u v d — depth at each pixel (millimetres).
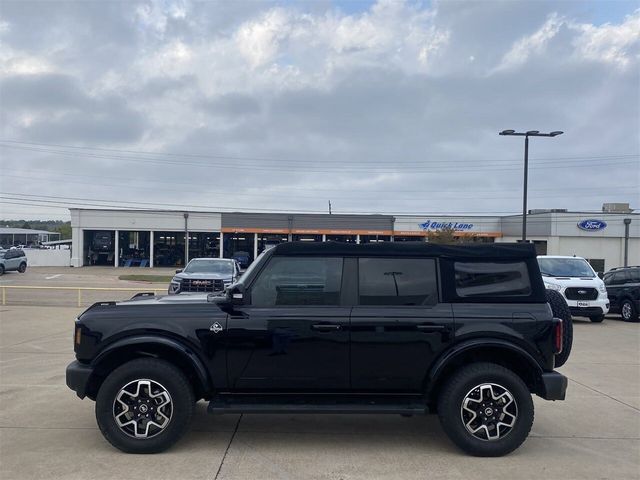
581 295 16078
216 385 5129
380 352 5078
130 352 5219
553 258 17781
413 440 5508
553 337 5102
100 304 5473
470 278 5242
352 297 5184
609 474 4676
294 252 5242
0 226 129000
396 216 53875
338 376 5105
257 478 4496
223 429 5777
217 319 5105
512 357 5273
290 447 5254
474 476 4598
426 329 5066
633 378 8445
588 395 7371
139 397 5016
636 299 16656
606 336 13391
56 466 4703
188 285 15719
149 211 53656
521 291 5215
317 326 5070
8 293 24828
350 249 5262
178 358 5266
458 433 5016
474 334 5070
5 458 4875
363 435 5645
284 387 5133
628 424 6105
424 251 5277
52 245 90375
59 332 12266
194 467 4715
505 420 5055
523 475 4637
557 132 27516
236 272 17109
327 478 4520
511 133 27391
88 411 6289
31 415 6137
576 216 46531
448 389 5047
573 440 5559
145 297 6113
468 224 53938
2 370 8352
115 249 54281
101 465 4734
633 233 46969
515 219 51188
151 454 4996
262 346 5078
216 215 54094
